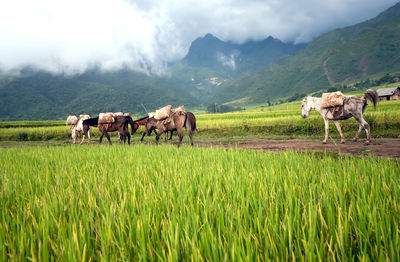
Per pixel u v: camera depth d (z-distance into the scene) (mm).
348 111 10852
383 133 13727
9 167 5570
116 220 2172
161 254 1643
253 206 2389
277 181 3201
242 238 1711
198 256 1452
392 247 1438
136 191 3037
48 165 5629
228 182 3234
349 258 1524
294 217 1965
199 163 4938
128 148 9375
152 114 15219
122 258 1556
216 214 2146
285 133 17641
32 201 2695
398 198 2355
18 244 1754
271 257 1577
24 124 50625
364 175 3299
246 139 16203
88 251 1724
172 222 1899
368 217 1930
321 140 13297
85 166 5309
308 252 1446
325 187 2812
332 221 1888
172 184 3254
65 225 2062
